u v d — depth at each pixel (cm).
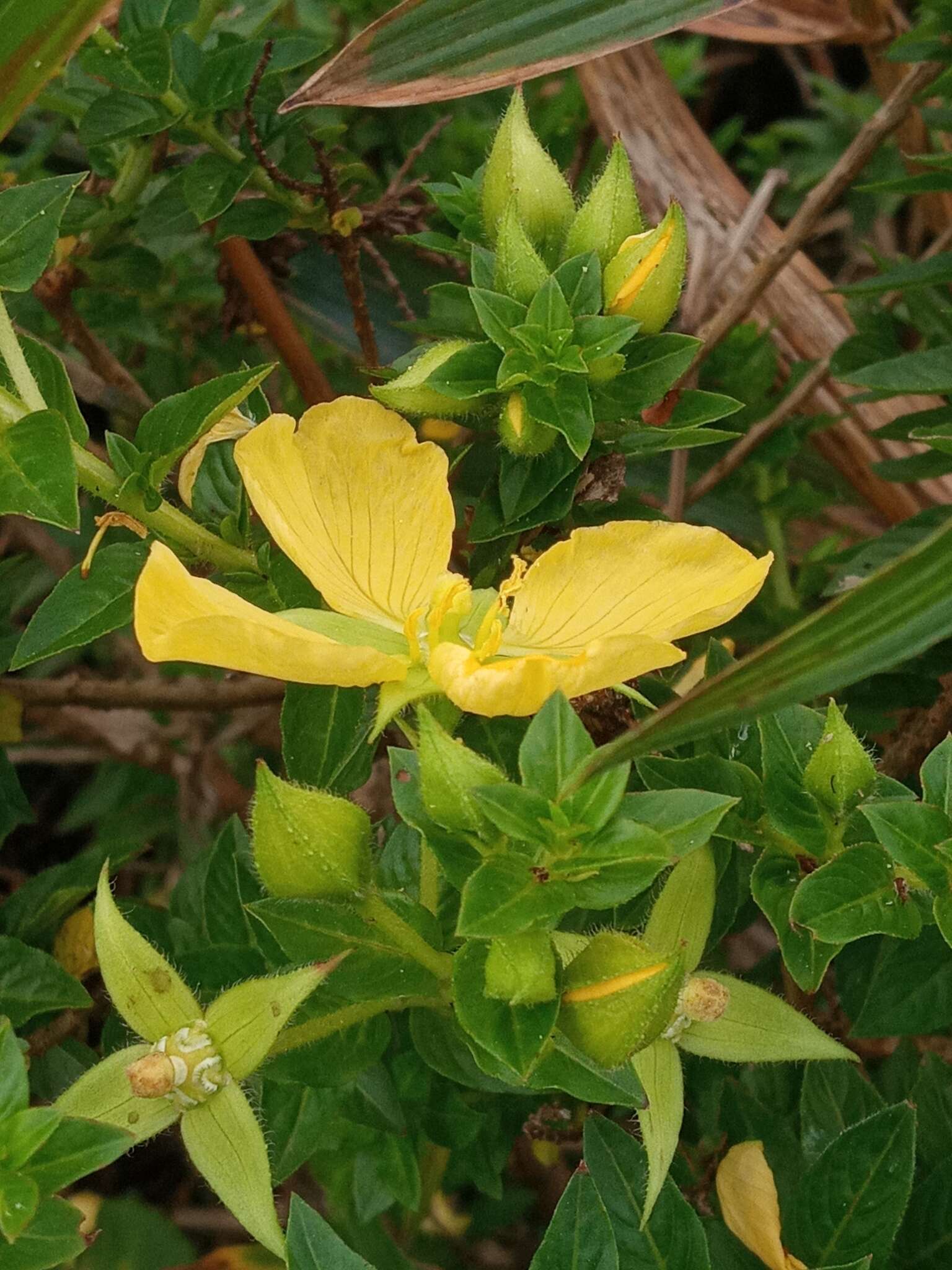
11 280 11
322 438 11
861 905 10
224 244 17
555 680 9
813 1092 13
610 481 12
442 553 11
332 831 9
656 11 12
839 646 8
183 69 15
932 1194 12
